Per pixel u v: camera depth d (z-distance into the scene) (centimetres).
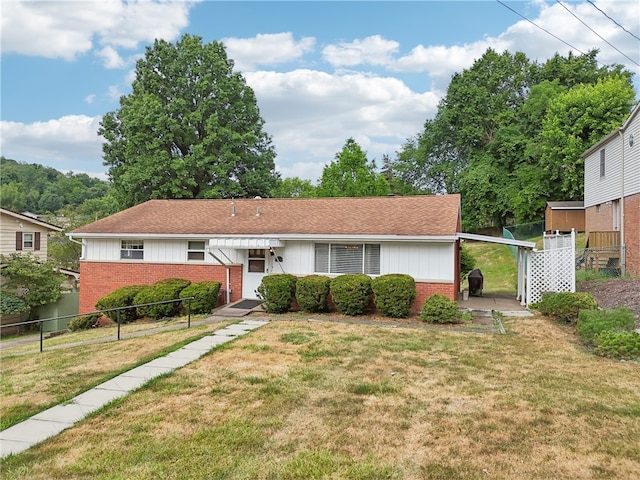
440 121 4222
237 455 516
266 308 1501
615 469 477
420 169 4756
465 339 1088
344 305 1424
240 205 1964
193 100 3159
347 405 663
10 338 1919
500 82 4050
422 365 866
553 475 466
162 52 3117
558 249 1516
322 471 477
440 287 1456
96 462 506
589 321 1079
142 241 1767
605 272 1958
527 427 582
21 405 703
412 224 1534
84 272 1802
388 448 528
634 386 736
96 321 1681
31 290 2209
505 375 801
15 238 2489
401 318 1380
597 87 3023
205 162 2980
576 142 2953
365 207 1783
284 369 844
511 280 2444
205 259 1714
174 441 553
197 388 745
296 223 1675
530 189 3438
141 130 2958
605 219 2291
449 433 566
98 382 798
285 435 566
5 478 475
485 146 3938
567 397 687
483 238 1472
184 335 1165
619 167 2083
